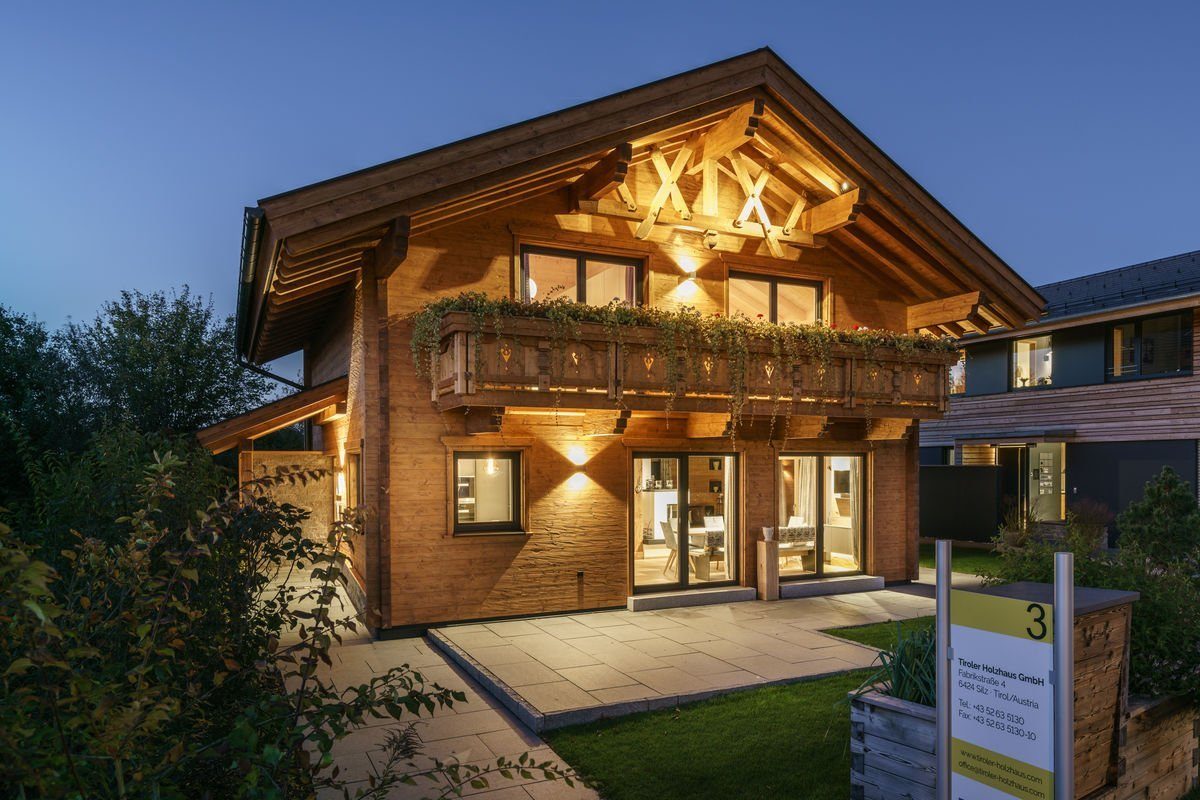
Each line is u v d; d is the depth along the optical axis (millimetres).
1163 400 17406
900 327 13266
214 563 3535
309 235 8258
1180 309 16969
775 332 10438
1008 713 3559
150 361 17062
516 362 8898
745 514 11680
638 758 5555
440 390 9367
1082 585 5387
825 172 11523
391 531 9477
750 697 6832
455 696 2900
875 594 12000
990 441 20625
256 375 18656
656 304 11180
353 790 5043
